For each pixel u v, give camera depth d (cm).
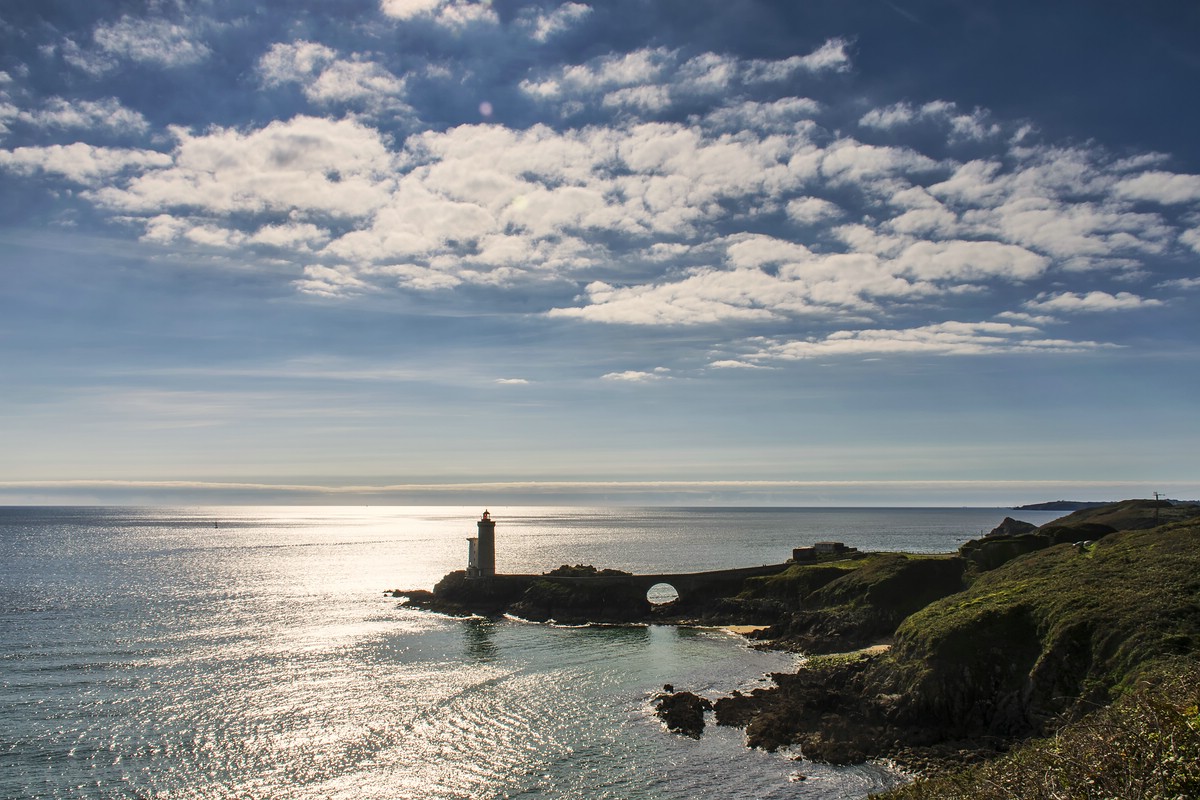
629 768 4769
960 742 5000
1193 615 4766
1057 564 7312
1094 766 1959
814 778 4606
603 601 10625
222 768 4731
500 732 5406
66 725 5428
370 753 4997
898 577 9306
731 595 10738
